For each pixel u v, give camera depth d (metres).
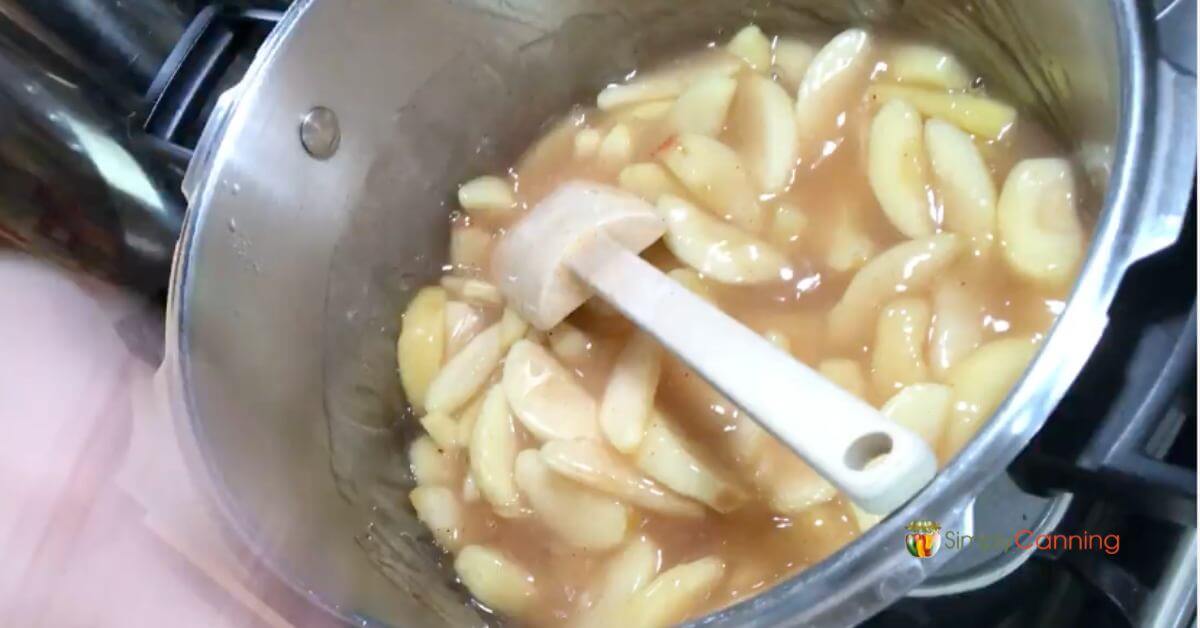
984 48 0.45
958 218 0.42
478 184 0.54
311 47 0.45
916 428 0.37
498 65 0.52
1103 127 0.37
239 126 0.43
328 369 0.48
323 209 0.48
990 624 0.34
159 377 0.42
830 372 0.41
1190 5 0.32
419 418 0.51
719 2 0.51
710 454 0.41
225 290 0.44
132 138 0.48
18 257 0.50
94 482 0.48
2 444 0.47
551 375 0.45
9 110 0.47
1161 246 0.29
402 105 0.49
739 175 0.47
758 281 0.45
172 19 0.50
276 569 0.38
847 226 0.45
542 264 0.43
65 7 0.47
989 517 0.33
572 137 0.54
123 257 0.50
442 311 0.51
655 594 0.40
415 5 0.47
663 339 0.38
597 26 0.52
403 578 0.43
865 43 0.48
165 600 0.46
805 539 0.39
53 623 0.46
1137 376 0.31
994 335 0.40
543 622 0.43
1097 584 0.33
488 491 0.45
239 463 0.41
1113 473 0.30
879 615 0.35
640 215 0.44
